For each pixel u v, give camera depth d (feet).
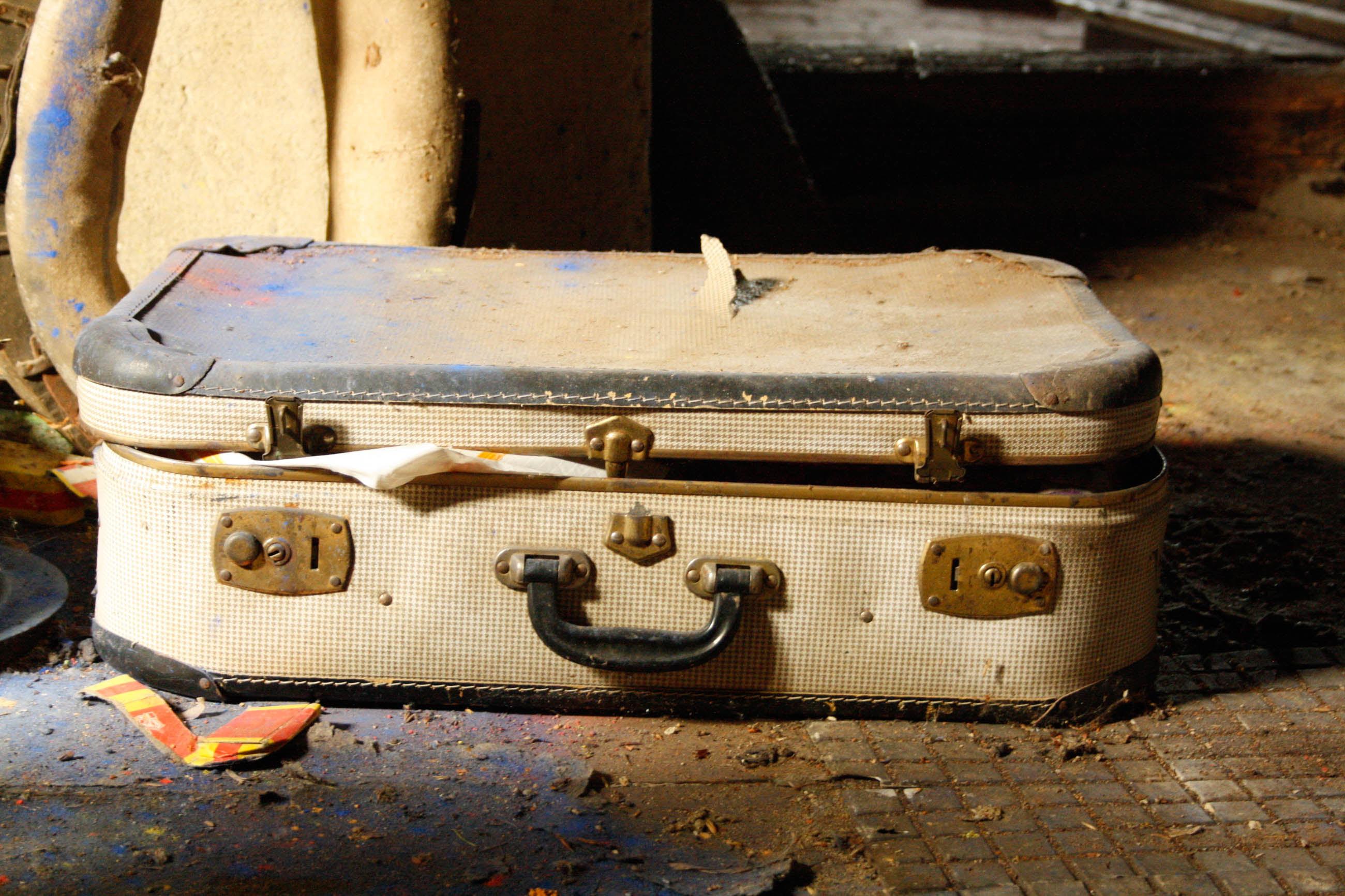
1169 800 4.71
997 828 4.49
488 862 4.18
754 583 4.81
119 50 6.50
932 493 4.78
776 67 17.10
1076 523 4.82
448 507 4.77
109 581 5.11
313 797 4.52
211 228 8.68
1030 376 4.77
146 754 4.73
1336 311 13.57
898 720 5.17
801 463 5.08
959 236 16.34
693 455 4.80
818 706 5.09
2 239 6.81
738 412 4.73
